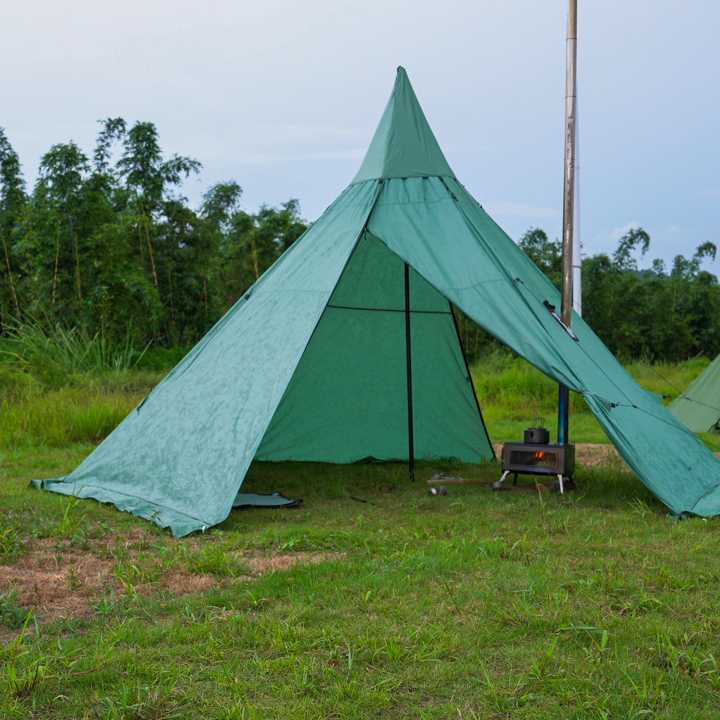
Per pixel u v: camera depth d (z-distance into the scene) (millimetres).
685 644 3670
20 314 18750
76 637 3723
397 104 7691
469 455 8961
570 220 7078
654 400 7348
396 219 7129
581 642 3682
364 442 8844
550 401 13680
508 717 3041
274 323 6727
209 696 3158
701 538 5438
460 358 8664
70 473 7121
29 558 4953
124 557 4973
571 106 7094
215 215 23266
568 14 7152
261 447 8672
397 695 3193
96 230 17750
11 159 20156
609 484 7238
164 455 6465
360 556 5008
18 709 3002
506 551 5039
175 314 20328
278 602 4168
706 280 29594
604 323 25062
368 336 8547
